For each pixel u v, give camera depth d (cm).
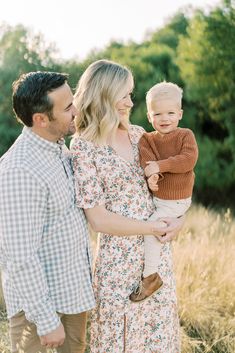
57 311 294
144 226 305
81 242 300
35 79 285
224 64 1346
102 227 302
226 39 1339
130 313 318
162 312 330
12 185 270
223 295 507
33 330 304
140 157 324
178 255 543
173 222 322
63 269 292
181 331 446
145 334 330
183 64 1404
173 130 332
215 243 625
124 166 310
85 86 306
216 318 474
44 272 282
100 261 319
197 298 490
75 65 1495
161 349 331
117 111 305
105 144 305
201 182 1409
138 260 318
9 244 271
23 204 270
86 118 306
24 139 289
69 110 291
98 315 322
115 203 310
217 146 1405
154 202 331
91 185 301
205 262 545
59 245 290
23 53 1477
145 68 1556
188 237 576
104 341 321
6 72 1464
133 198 312
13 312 295
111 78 301
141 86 1504
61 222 289
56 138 295
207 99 1381
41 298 279
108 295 316
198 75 1373
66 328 315
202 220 874
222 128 1436
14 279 276
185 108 1482
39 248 288
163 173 326
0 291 509
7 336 427
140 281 320
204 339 452
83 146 303
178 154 327
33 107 283
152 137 333
